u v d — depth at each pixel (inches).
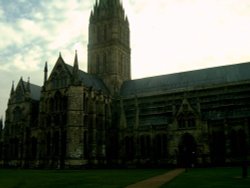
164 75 5196.9
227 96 4362.7
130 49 5954.7
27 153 4719.5
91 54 5590.6
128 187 1427.2
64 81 4478.3
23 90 5098.4
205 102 4434.1
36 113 5073.8
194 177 1971.0
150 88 5073.8
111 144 4707.2
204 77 4771.2
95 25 5659.5
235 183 1487.5
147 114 4724.4
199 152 3841.0
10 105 5137.8
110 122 4837.6
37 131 4616.1
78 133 4195.4
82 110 4303.6
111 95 5088.6
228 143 3786.9
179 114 4065.0
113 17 5526.6
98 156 4466.0
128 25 5949.8
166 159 4084.6
